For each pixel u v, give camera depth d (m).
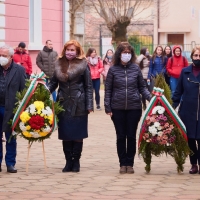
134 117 10.20
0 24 18.81
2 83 10.16
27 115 9.97
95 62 20.89
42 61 19.17
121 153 10.24
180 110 10.30
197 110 10.11
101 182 9.41
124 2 40.81
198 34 49.91
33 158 11.59
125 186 9.12
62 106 10.23
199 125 10.09
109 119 18.31
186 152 10.03
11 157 10.23
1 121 10.30
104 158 11.63
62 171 10.30
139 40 50.00
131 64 10.27
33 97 10.09
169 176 9.92
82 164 11.02
